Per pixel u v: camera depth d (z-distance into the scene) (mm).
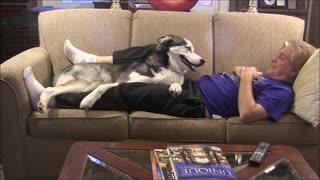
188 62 2256
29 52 2336
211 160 1436
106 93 2057
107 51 2525
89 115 2004
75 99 2076
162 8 2787
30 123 1998
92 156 1521
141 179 1364
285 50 2102
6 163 2053
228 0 3646
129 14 2607
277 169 1466
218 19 2545
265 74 2182
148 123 2014
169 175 1356
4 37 3268
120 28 2551
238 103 2023
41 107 1983
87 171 1420
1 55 3307
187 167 1372
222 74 2260
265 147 1611
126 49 2424
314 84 1935
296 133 1982
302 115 1948
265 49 2459
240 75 2152
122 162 1484
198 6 3645
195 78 2479
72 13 2572
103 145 1630
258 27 2488
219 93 2127
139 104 2078
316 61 1965
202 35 2508
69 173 1387
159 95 2064
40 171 2070
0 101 1942
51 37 2521
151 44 2438
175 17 2535
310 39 3582
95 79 2236
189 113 2061
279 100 1974
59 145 2027
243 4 3566
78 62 2398
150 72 2242
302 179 1395
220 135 2020
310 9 3547
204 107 2123
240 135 1987
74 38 2520
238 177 1389
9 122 1975
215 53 2516
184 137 2021
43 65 2361
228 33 2500
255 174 1419
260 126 1977
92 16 2562
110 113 2027
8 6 3537
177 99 2074
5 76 1913
